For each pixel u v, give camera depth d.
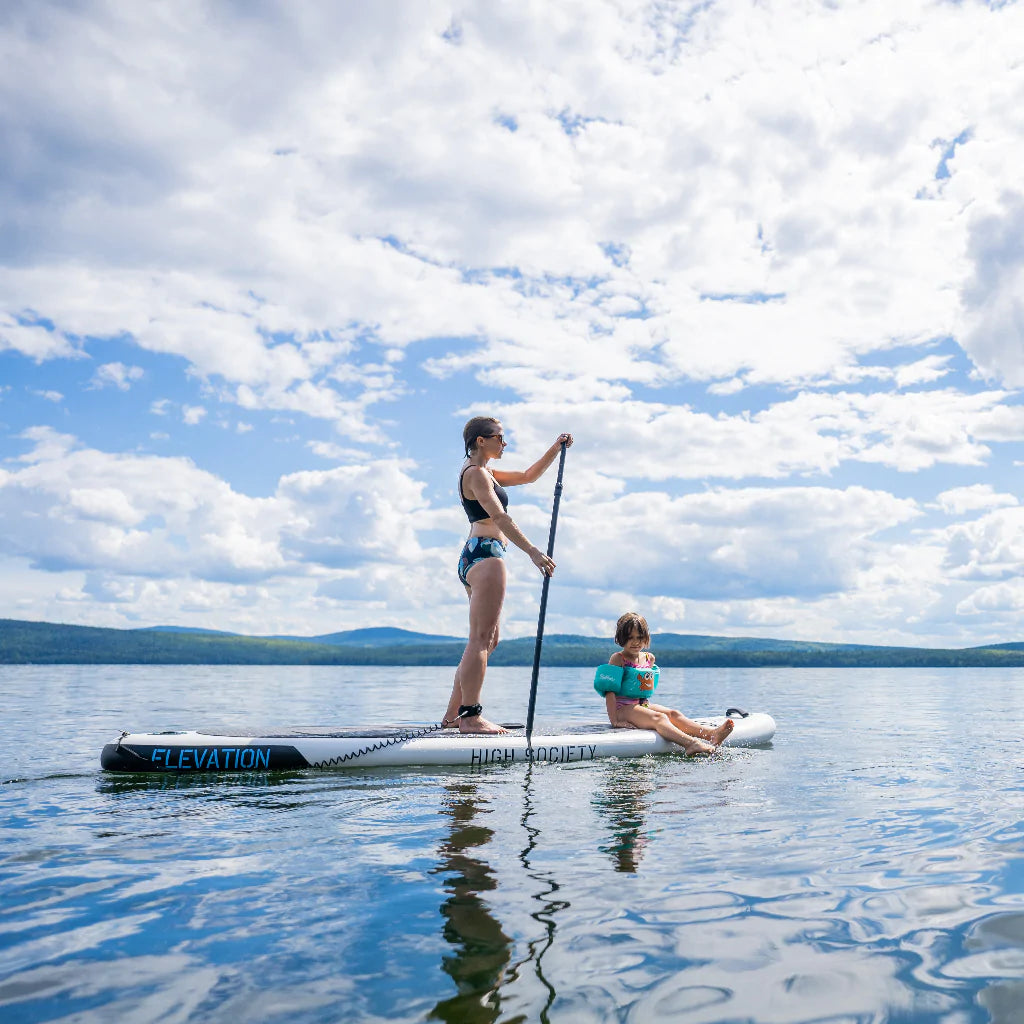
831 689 18.17
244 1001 1.60
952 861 2.64
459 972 1.74
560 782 4.31
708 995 1.63
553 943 1.91
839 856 2.71
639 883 2.39
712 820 3.29
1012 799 3.76
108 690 16.59
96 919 2.07
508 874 2.48
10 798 3.81
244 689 18.09
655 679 6.20
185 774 4.57
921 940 1.93
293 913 2.12
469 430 5.61
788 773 4.64
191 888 2.34
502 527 5.34
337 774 4.61
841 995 1.64
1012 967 1.77
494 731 5.43
